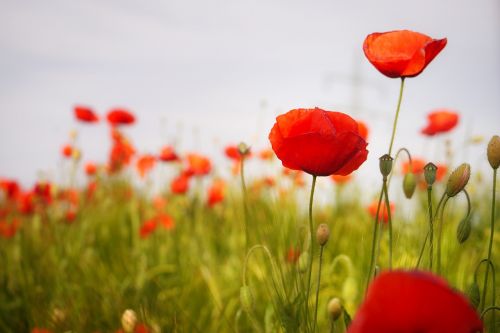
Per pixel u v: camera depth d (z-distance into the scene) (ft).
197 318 3.53
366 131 2.33
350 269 2.89
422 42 2.01
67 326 3.33
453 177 1.91
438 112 3.93
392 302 1.26
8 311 3.84
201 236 5.02
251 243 3.43
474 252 3.34
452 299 1.25
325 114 1.84
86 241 5.18
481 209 4.18
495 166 1.97
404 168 4.33
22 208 5.20
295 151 1.83
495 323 2.06
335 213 5.04
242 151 2.68
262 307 3.19
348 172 1.91
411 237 2.62
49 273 4.23
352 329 1.27
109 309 3.53
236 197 5.09
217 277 4.20
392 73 2.03
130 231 5.65
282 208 3.47
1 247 4.58
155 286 4.02
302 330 2.13
